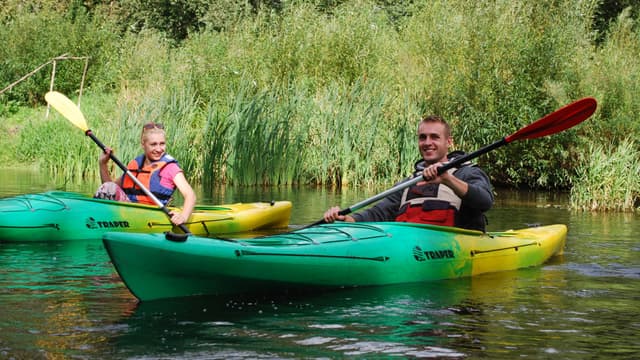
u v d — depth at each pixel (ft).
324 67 48.93
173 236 13.48
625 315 13.30
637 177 31.73
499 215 28.53
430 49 44.68
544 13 42.19
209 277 13.89
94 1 88.94
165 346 11.23
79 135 46.57
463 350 11.19
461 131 42.27
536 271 17.56
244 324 12.44
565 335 12.02
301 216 27.71
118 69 63.36
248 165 39.99
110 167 42.73
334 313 13.21
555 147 39.86
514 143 40.50
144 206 22.79
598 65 41.39
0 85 64.28
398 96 44.06
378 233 16.11
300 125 41.50
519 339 11.78
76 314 12.96
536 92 40.86
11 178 42.45
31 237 21.50
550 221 26.76
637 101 39.73
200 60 50.34
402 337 11.80
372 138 40.68
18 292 14.61
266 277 14.26
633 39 44.86
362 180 41.04
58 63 66.08
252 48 50.06
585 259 19.29
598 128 40.01
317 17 52.60
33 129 54.13
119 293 14.55
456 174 16.81
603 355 11.04
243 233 24.29
